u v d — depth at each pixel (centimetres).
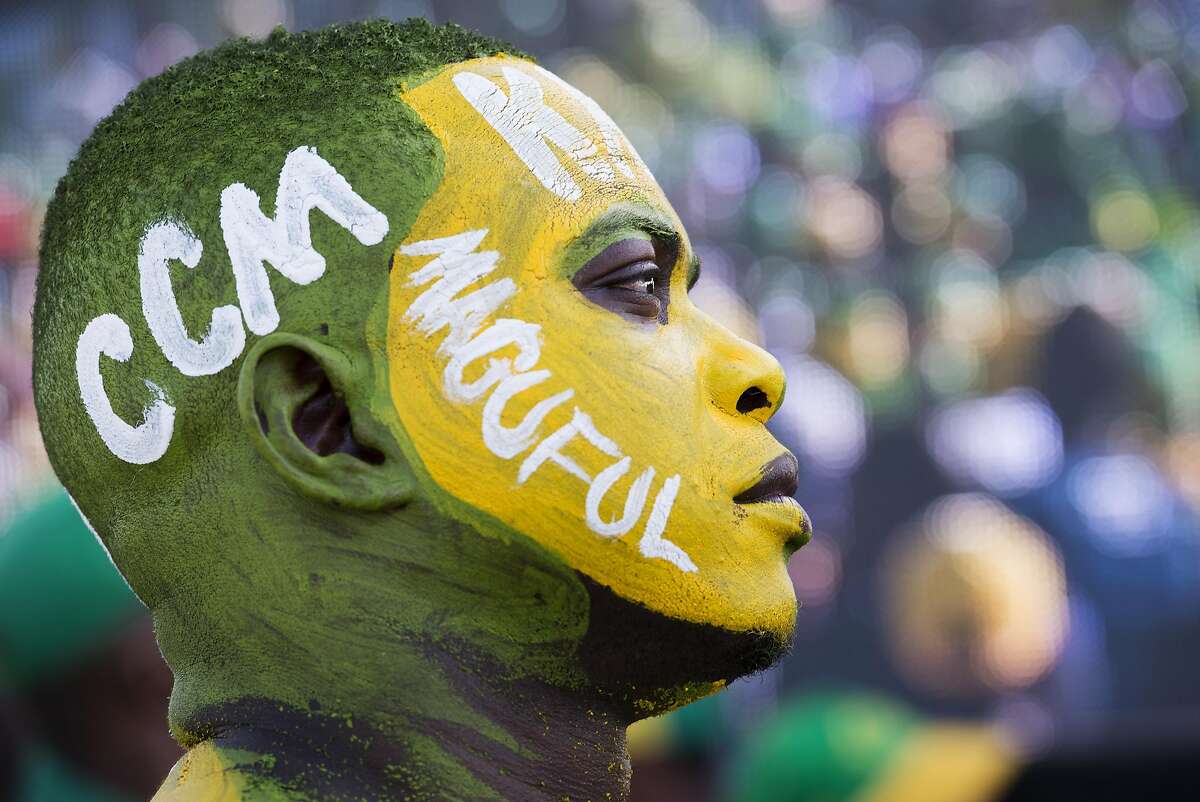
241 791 170
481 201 178
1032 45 717
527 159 181
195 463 178
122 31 632
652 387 178
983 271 707
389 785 171
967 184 714
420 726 171
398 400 173
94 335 181
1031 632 635
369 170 177
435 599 173
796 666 665
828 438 691
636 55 701
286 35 194
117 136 190
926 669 644
